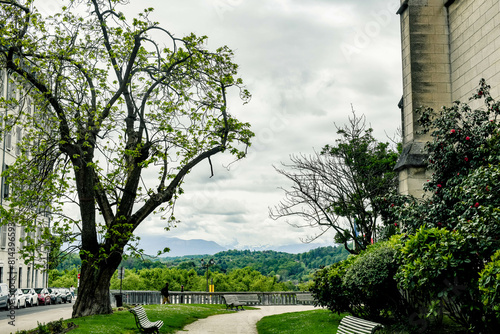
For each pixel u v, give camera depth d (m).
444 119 13.64
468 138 12.73
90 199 18.36
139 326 14.52
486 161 12.33
